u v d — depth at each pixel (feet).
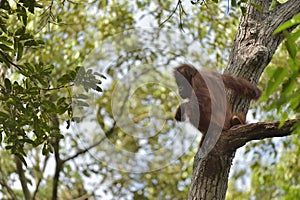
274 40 16.02
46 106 14.99
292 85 8.29
